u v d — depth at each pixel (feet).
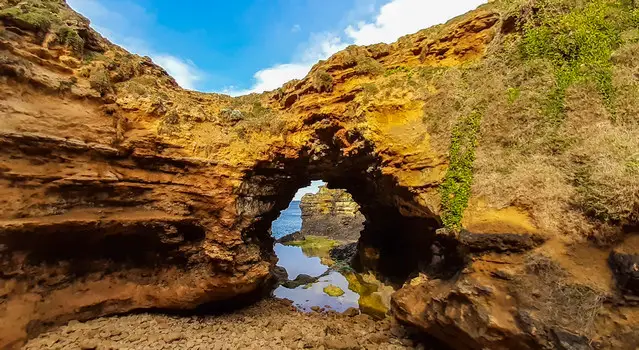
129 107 40.83
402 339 34.40
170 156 41.06
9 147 30.17
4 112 30.25
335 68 49.44
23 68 32.09
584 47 27.53
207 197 42.04
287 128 50.72
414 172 36.60
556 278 21.40
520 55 31.86
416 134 37.99
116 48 47.52
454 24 42.37
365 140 41.78
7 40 32.07
